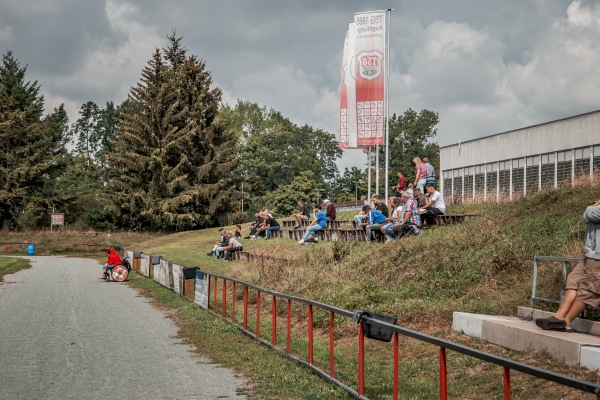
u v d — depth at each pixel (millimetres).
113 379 9812
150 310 18672
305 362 10414
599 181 19219
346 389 8492
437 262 15414
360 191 140125
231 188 73000
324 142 148875
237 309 17688
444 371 6082
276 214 112875
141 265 32875
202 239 50188
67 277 31188
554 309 10648
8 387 9297
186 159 69375
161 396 8727
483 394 7895
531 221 16188
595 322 8664
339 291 15883
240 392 8922
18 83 82938
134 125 72062
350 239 23203
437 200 21844
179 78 72562
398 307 13148
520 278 13016
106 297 22219
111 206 70375
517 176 42375
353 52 32906
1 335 14125
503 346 9516
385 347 11211
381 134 33094
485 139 46312
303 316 14914
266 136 124438
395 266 16688
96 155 140125
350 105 33219
